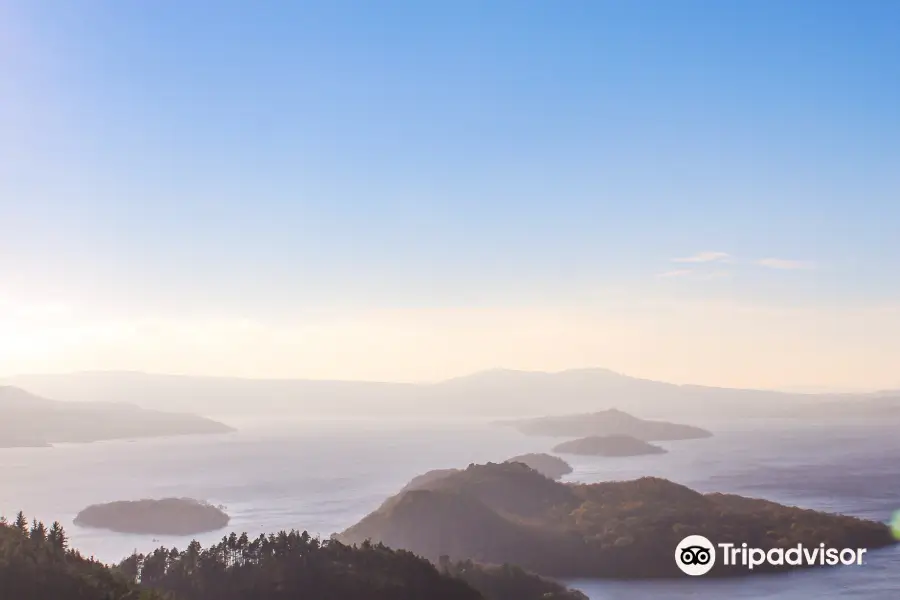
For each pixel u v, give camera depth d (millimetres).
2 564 169375
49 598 164625
